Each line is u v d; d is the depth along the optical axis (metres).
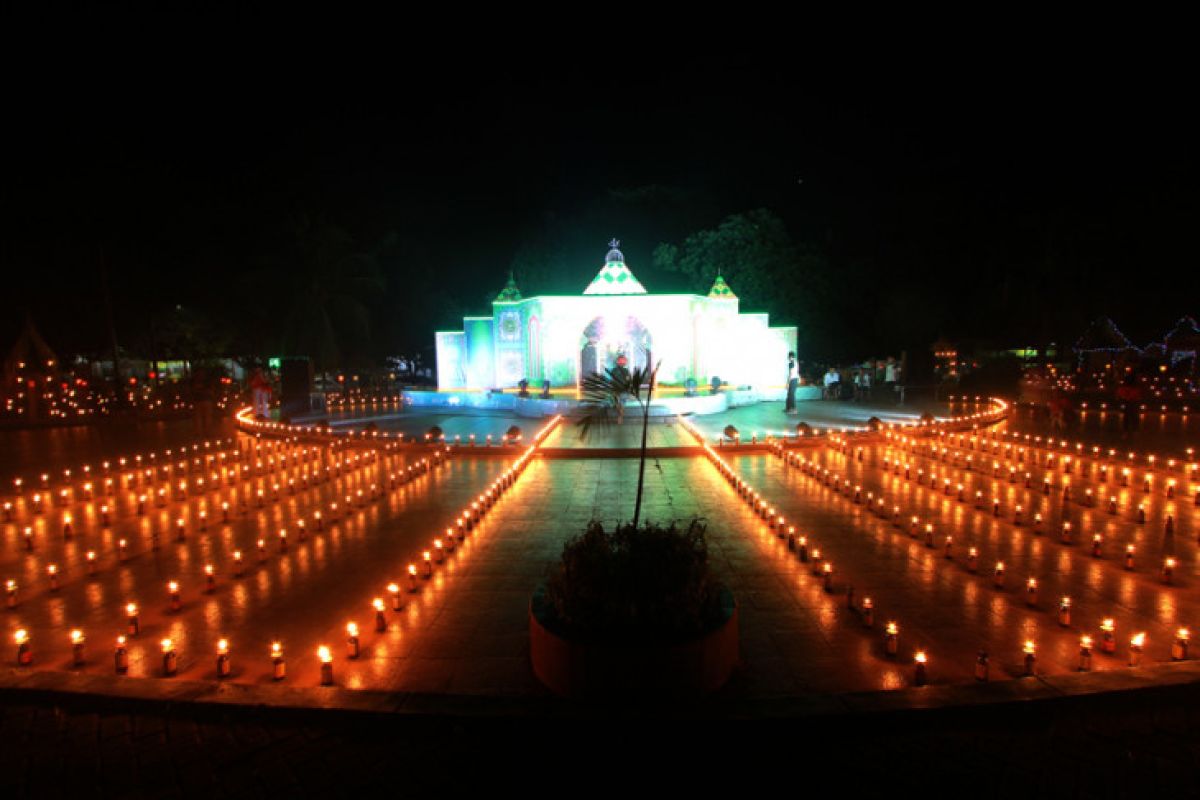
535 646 7.03
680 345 32.97
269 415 29.75
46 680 6.84
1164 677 6.57
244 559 11.30
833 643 7.89
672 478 16.59
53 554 11.66
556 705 6.29
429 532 12.62
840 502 14.30
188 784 5.59
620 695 6.31
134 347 40.97
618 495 14.95
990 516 13.20
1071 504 14.05
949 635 8.10
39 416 29.22
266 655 7.91
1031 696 6.31
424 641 8.12
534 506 14.15
